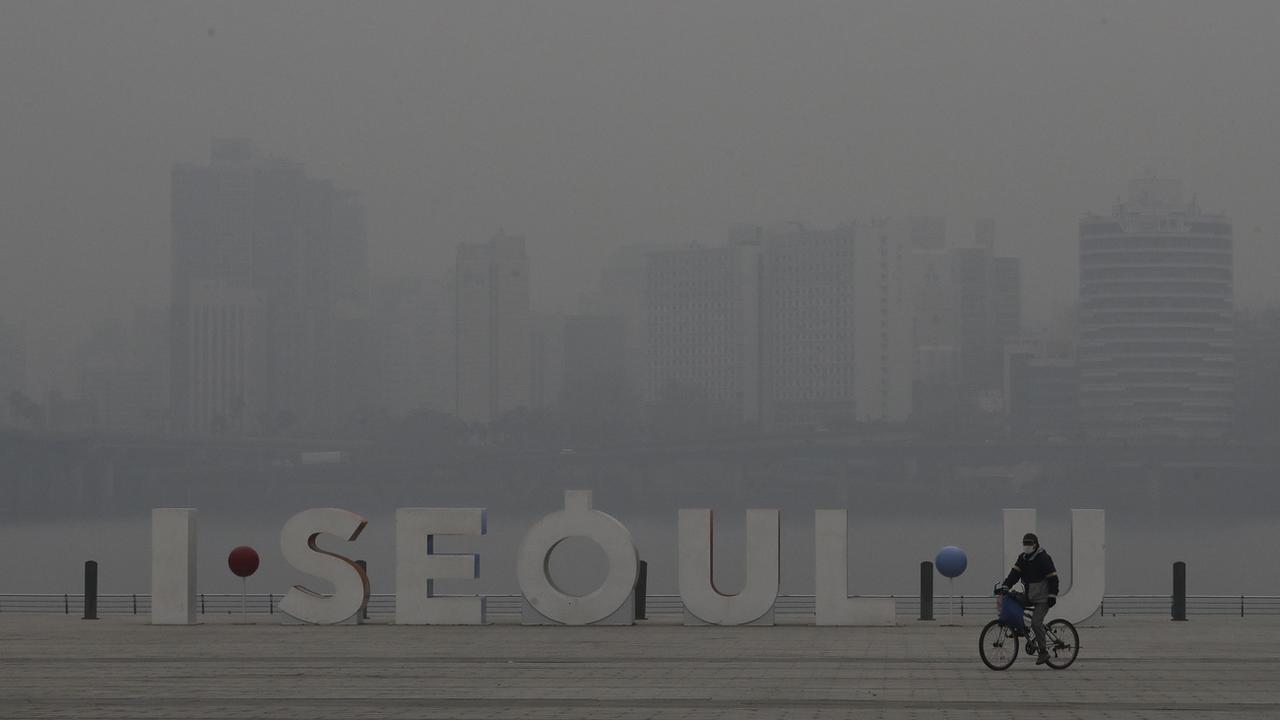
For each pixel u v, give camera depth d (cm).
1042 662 10944
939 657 12006
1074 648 11088
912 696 9594
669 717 8775
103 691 10012
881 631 14688
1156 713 8825
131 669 11281
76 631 14900
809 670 11094
